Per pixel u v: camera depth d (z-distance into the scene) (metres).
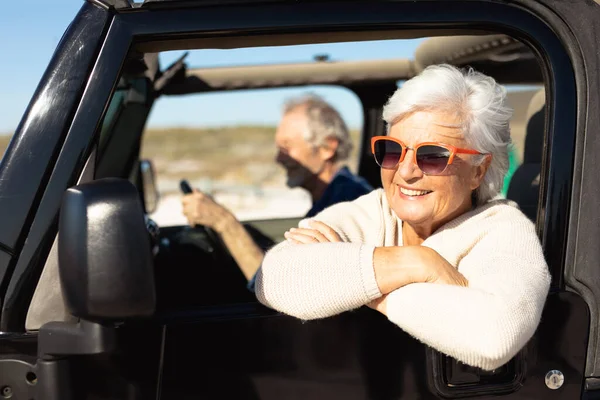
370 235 1.72
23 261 1.32
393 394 1.45
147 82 2.55
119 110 2.36
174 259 2.41
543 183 1.51
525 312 1.34
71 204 1.12
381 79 3.04
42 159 1.33
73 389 1.28
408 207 1.57
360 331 1.44
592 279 1.48
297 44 1.56
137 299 1.12
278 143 3.03
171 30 1.39
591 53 1.48
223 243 2.49
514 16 1.48
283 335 1.42
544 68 1.51
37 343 1.30
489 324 1.31
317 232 1.61
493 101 1.53
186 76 2.92
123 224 1.11
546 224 1.49
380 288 1.41
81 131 1.34
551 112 1.50
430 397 1.45
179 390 1.38
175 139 21.66
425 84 1.50
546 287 1.42
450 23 1.47
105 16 1.37
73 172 1.33
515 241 1.49
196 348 1.39
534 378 1.47
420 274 1.41
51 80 1.34
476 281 1.44
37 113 1.34
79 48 1.36
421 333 1.37
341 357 1.44
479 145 1.54
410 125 1.53
